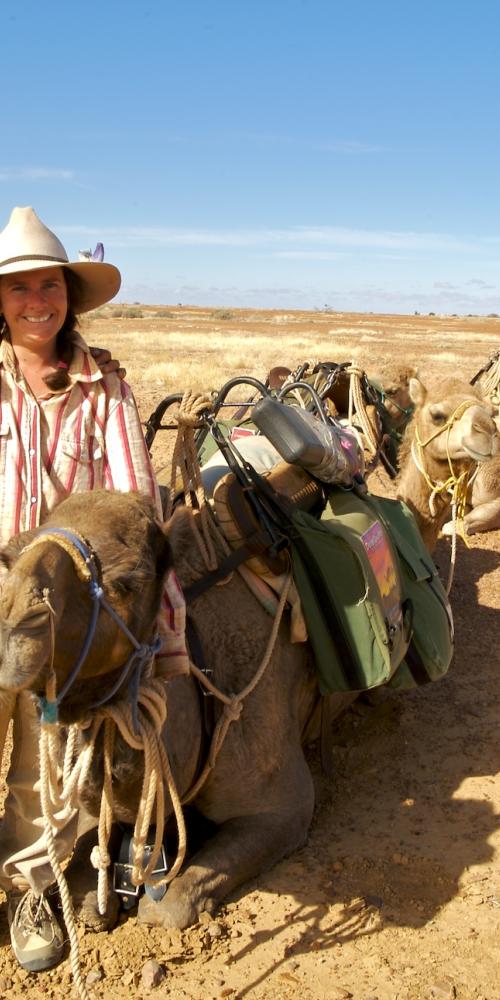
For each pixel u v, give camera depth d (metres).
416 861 4.63
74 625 2.85
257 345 38.59
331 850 4.71
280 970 3.87
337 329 68.00
